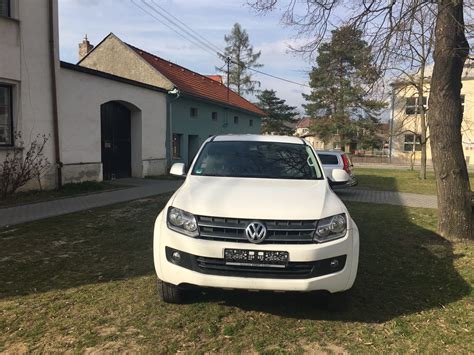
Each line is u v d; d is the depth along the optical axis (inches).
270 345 137.6
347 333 146.6
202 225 148.1
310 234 146.3
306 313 161.8
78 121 520.7
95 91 553.3
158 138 745.6
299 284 142.7
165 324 149.7
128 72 851.4
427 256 242.1
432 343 140.6
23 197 420.5
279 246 142.6
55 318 153.5
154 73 823.1
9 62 420.5
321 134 2001.7
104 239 267.1
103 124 619.8
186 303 168.1
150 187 550.0
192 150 970.7
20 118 434.3
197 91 961.5
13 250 239.3
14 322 149.9
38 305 164.4
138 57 844.0
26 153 439.2
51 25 462.9
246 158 202.4
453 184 277.3
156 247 157.3
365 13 282.8
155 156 735.1
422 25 269.7
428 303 173.5
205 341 139.3
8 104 429.1
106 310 160.7
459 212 277.0
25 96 438.3
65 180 497.7
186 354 131.0
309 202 155.6
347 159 573.6
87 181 531.5
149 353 131.0
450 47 259.1
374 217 371.9
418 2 252.4
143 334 142.6
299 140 225.5
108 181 604.7
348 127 1865.2
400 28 263.7
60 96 482.9
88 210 366.6
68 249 243.8
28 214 342.0
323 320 156.3
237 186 169.8
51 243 255.4
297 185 175.8
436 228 312.5
